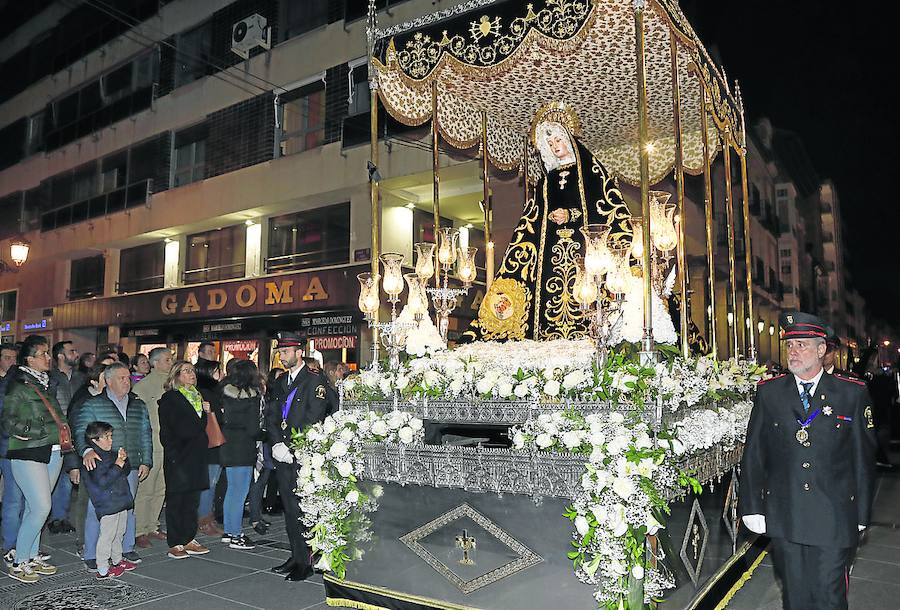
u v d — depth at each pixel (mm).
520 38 5414
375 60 6254
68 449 6414
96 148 24578
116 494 6012
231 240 21062
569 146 6539
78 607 5195
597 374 4262
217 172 20203
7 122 29359
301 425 5941
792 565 3961
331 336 17516
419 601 4668
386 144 16125
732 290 7453
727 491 5539
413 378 5074
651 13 5488
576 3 5129
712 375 5387
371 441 4965
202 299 20453
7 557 6262
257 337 19219
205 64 21172
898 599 5422
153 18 22984
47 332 26000
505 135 8492
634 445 3814
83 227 24312
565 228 6234
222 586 5727
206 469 6965
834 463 3854
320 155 17656
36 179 27531
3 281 28984
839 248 45406
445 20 5848
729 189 7465
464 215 18984
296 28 19094
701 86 6305
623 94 7230
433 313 8414
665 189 13664
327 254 18500
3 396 6656
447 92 7273
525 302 6148
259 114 19359
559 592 4113
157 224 21766
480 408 4707
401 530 4816
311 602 5297
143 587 5707
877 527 7926
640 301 5020
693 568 4582
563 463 4074
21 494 6738
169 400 6812
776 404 4078
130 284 24062
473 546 4469
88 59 25500
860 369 12234
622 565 3721
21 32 28891
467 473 4465
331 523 5090
